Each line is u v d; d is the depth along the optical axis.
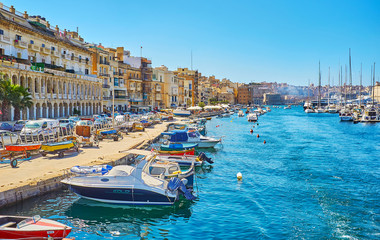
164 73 142.75
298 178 29.95
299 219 20.11
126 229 18.69
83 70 87.25
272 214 20.94
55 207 20.98
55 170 25.16
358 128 85.69
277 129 82.00
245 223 19.56
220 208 22.12
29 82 58.38
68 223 19.05
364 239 17.50
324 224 19.38
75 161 28.97
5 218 15.84
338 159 39.38
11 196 19.73
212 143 46.38
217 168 34.12
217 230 18.64
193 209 21.94
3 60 50.44
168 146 37.25
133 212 21.28
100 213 20.92
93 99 85.69
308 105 199.62
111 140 44.91
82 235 17.75
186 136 45.50
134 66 123.56
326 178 29.97
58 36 76.56
